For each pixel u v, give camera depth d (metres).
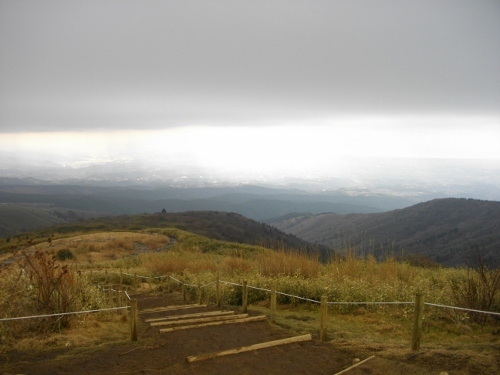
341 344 6.91
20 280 8.40
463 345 6.42
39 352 6.82
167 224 76.75
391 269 13.02
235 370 5.85
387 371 5.54
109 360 6.38
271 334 7.86
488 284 8.24
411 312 8.87
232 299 12.85
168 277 17.14
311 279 12.42
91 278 18.78
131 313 7.51
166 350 6.89
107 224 76.25
